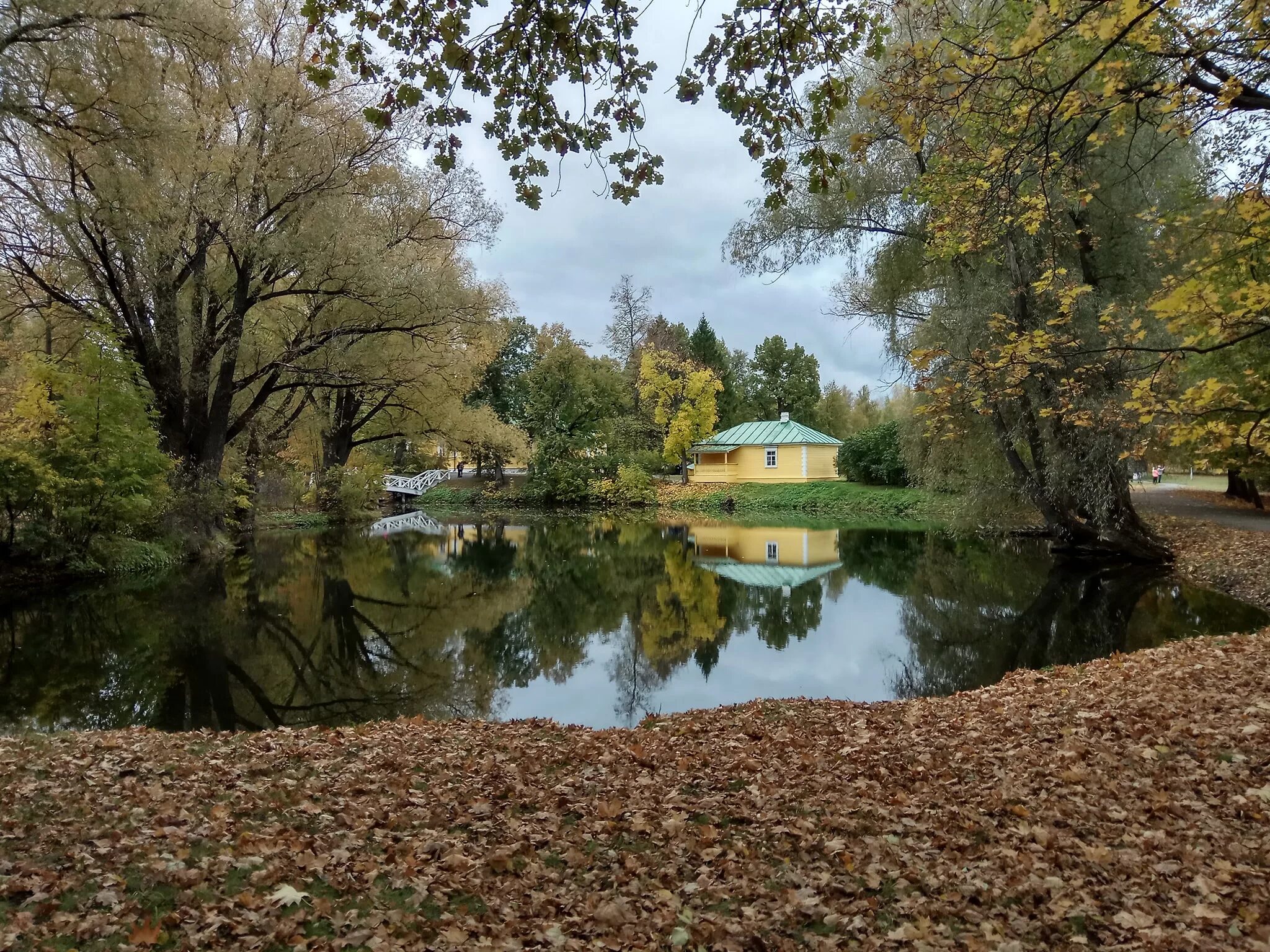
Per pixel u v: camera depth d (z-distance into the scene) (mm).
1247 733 5488
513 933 3348
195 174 16062
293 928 3256
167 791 5098
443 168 4941
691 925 3398
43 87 11734
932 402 8523
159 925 3215
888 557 22672
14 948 3004
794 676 10836
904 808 4781
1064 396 13984
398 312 20188
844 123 16766
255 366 22062
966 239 7773
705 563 22344
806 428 49406
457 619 14945
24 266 15133
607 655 12219
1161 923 3264
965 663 11195
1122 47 6465
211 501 19969
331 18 4617
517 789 5262
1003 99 6531
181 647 12156
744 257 18984
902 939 3252
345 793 5141
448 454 59156
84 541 16125
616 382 51531
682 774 5609
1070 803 4633
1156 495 33312
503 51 4672
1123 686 7547
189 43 13500
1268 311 6223
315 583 18516
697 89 4910
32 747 6223
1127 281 15289
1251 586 14164
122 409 15711
